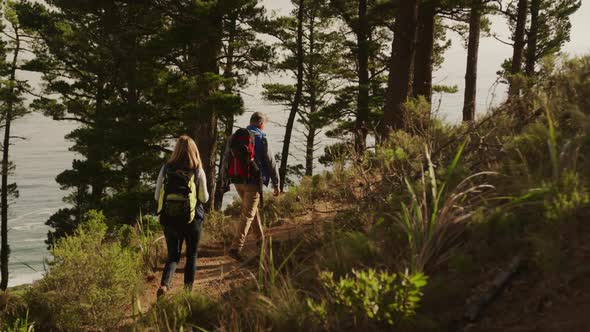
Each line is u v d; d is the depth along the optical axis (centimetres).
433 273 316
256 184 591
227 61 2120
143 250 675
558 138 368
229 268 573
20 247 10100
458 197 370
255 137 594
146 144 2148
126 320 497
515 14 2086
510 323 245
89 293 474
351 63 3312
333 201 716
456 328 261
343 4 2441
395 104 1280
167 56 1922
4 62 3017
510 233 300
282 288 367
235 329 355
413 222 339
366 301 268
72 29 2467
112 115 2184
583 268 247
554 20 2752
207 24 1712
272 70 2142
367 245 369
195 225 490
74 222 2561
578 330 217
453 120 577
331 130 2881
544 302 246
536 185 321
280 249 520
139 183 2453
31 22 2700
